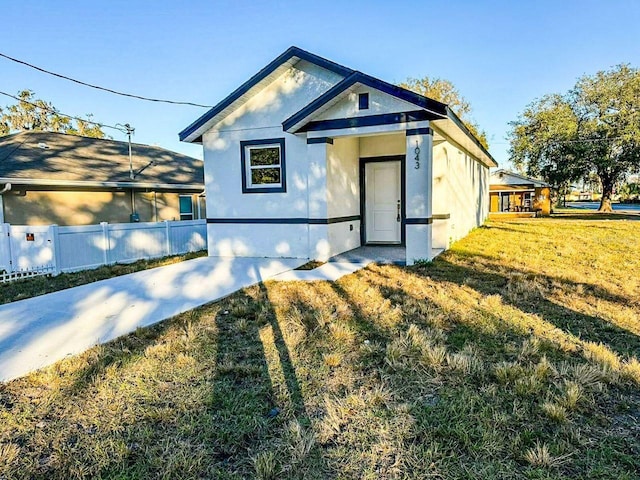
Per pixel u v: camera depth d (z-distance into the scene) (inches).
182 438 96.6
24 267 343.3
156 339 165.3
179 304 215.9
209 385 122.9
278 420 103.3
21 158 530.0
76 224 522.9
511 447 89.5
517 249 389.1
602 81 1099.9
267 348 150.9
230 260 355.6
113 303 222.5
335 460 87.4
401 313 187.8
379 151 413.7
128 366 137.3
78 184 505.0
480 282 249.4
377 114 311.3
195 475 83.6
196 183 669.3
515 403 106.7
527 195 1127.6
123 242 387.2
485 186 848.9
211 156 378.0
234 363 137.0
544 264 308.2
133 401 114.3
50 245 330.0
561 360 133.1
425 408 106.8
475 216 629.3
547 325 167.2
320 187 337.1
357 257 350.0
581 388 111.6
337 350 147.3
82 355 147.1
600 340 151.3
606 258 330.0
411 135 303.0
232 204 376.2
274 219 363.9
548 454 85.2
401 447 91.4
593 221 781.9
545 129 1175.0
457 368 127.1
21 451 92.7
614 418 100.4
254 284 259.8
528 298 209.3
